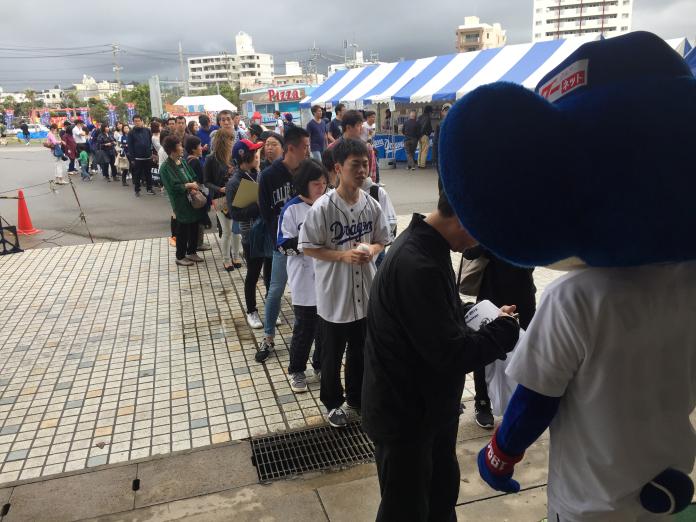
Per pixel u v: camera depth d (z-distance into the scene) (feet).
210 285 19.99
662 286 4.16
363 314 10.36
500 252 3.93
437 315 5.63
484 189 3.69
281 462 10.04
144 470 9.86
